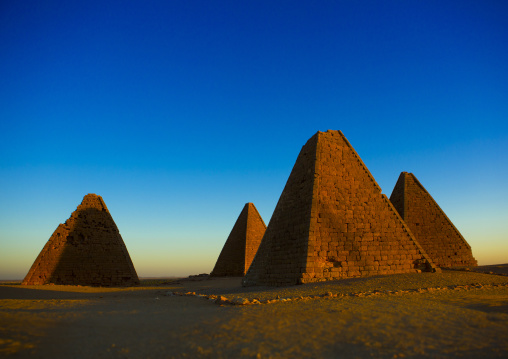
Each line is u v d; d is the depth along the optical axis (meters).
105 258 41.28
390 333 8.89
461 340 8.33
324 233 23.95
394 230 25.84
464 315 11.11
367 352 7.44
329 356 7.18
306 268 22.59
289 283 23.97
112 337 8.49
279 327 9.45
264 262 28.19
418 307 12.61
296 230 25.48
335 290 18.17
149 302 16.28
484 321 10.28
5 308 13.57
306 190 25.94
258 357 7.05
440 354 7.35
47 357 6.98
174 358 7.01
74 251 40.50
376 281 20.48
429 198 39.59
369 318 10.61
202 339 8.31
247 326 9.56
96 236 41.88
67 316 11.16
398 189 41.06
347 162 27.28
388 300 14.52
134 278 42.06
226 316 10.99
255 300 14.55
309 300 14.85
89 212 42.59
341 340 8.28
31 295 24.41
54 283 38.50
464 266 36.94
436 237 37.78
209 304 14.90
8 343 7.68
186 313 11.88
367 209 25.97
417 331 9.12
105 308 13.80
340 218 24.89
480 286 19.28
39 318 10.50
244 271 44.56
